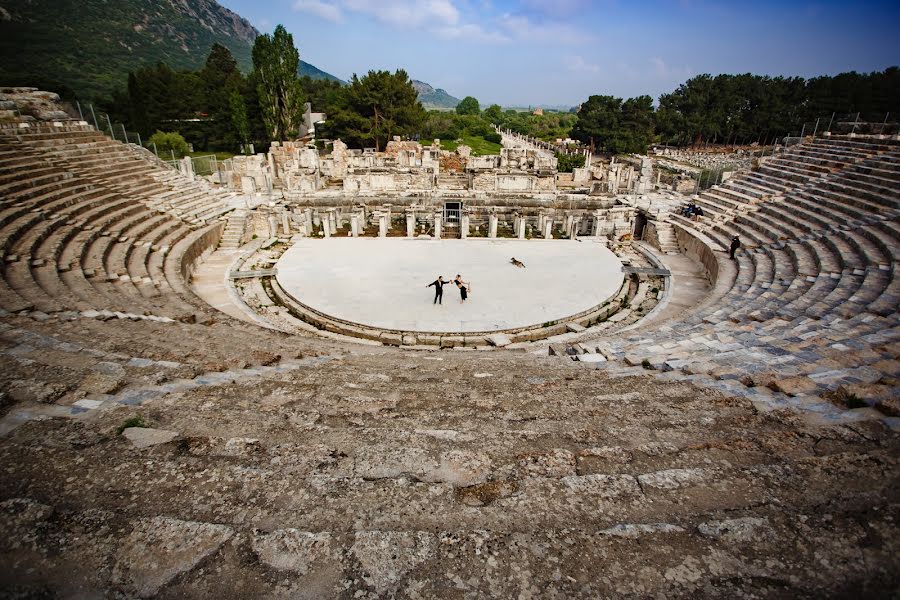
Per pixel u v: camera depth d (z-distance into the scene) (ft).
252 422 19.03
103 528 11.59
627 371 31.42
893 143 91.76
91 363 26.12
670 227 100.48
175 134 178.50
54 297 44.68
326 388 25.04
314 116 263.70
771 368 29.45
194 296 59.26
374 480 14.17
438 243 97.35
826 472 13.87
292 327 59.77
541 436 17.78
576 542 11.32
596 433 18.16
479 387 26.43
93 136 102.27
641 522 12.25
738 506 12.70
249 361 31.14
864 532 11.28
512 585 10.21
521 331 59.36
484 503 13.15
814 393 23.36
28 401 19.75
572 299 68.54
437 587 10.19
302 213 105.29
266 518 12.36
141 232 74.69
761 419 19.63
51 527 11.57
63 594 9.80
